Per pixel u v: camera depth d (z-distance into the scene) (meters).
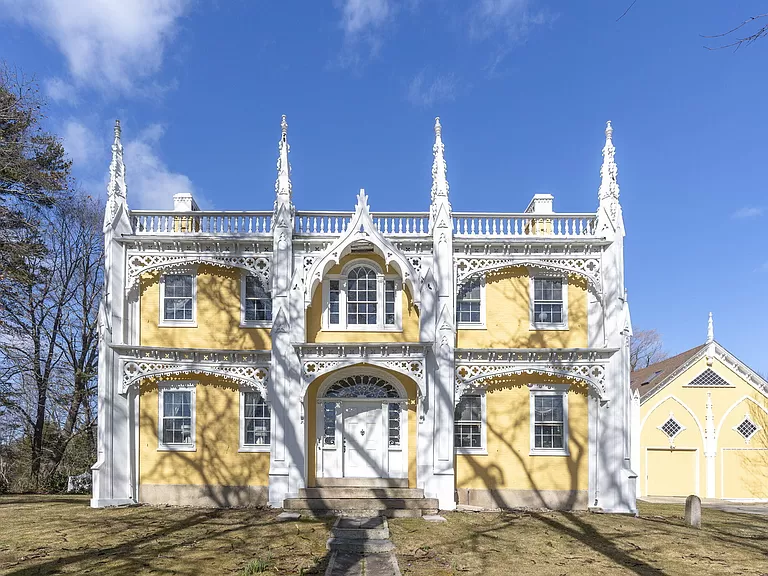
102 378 17.81
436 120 19.61
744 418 27.09
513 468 18.66
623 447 18.00
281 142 19.22
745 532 15.09
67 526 14.23
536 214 19.55
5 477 26.33
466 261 19.05
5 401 24.19
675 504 23.03
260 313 19.33
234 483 18.42
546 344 19.16
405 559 11.35
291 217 18.83
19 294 24.05
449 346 18.14
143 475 18.48
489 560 11.30
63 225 28.14
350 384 19.09
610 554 11.96
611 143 19.62
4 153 20.34
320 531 13.84
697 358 27.52
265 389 18.27
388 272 19.17
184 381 18.81
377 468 18.62
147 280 19.14
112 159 18.95
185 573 10.05
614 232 18.89
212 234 18.86
